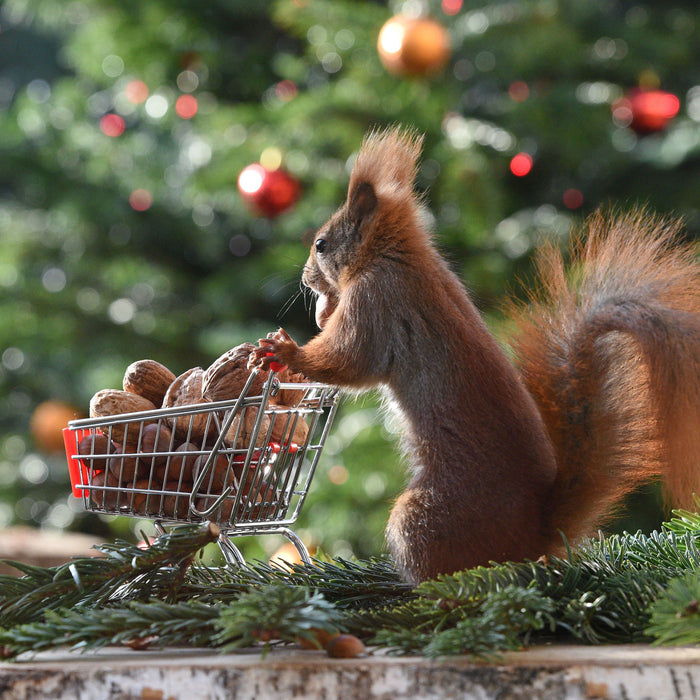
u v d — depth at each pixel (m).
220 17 13.86
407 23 9.63
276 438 5.01
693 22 14.17
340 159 12.59
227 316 13.30
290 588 3.88
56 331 13.14
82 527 14.91
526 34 12.45
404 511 4.52
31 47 20.83
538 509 4.48
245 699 3.35
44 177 13.80
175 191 13.84
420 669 3.31
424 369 4.76
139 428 4.82
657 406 4.35
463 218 11.87
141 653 3.79
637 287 4.66
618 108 12.10
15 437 14.67
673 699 3.27
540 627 3.51
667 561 4.73
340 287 5.41
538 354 4.84
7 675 3.43
